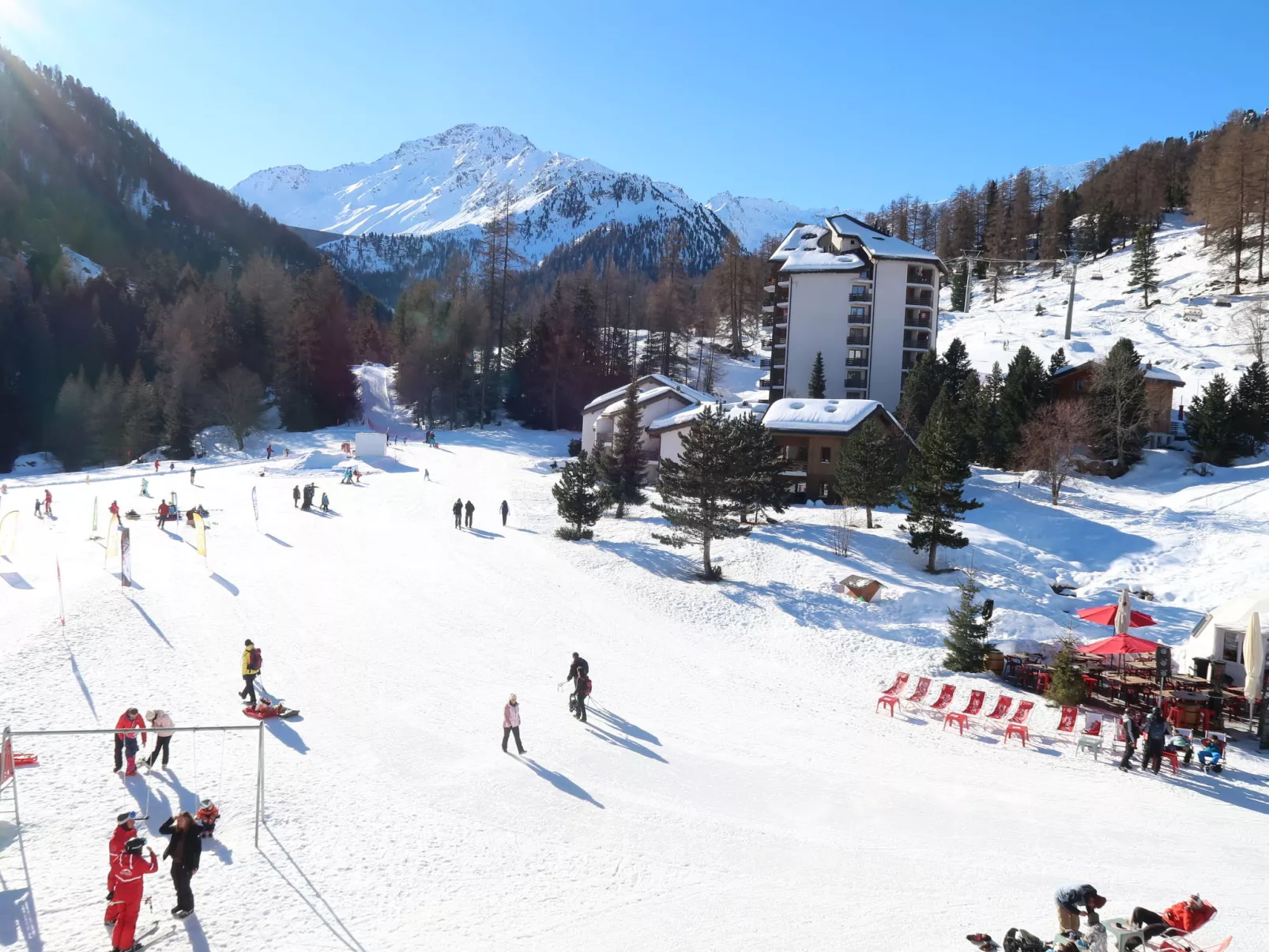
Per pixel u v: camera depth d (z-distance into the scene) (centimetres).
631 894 1391
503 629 3103
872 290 8162
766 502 4691
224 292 12150
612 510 5522
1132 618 2723
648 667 2803
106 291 12544
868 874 1488
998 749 2231
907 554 4200
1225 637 2702
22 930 1212
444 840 1562
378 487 6181
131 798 1669
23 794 1653
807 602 3619
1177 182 13750
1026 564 4075
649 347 11394
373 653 2722
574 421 10050
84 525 4644
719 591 3775
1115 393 5388
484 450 8181
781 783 1914
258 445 9025
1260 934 1284
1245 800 1930
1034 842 1648
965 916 1335
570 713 2294
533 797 1766
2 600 3033
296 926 1264
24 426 10338
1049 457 5059
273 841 1528
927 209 16538
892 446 5203
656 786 1858
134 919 1178
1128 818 1789
